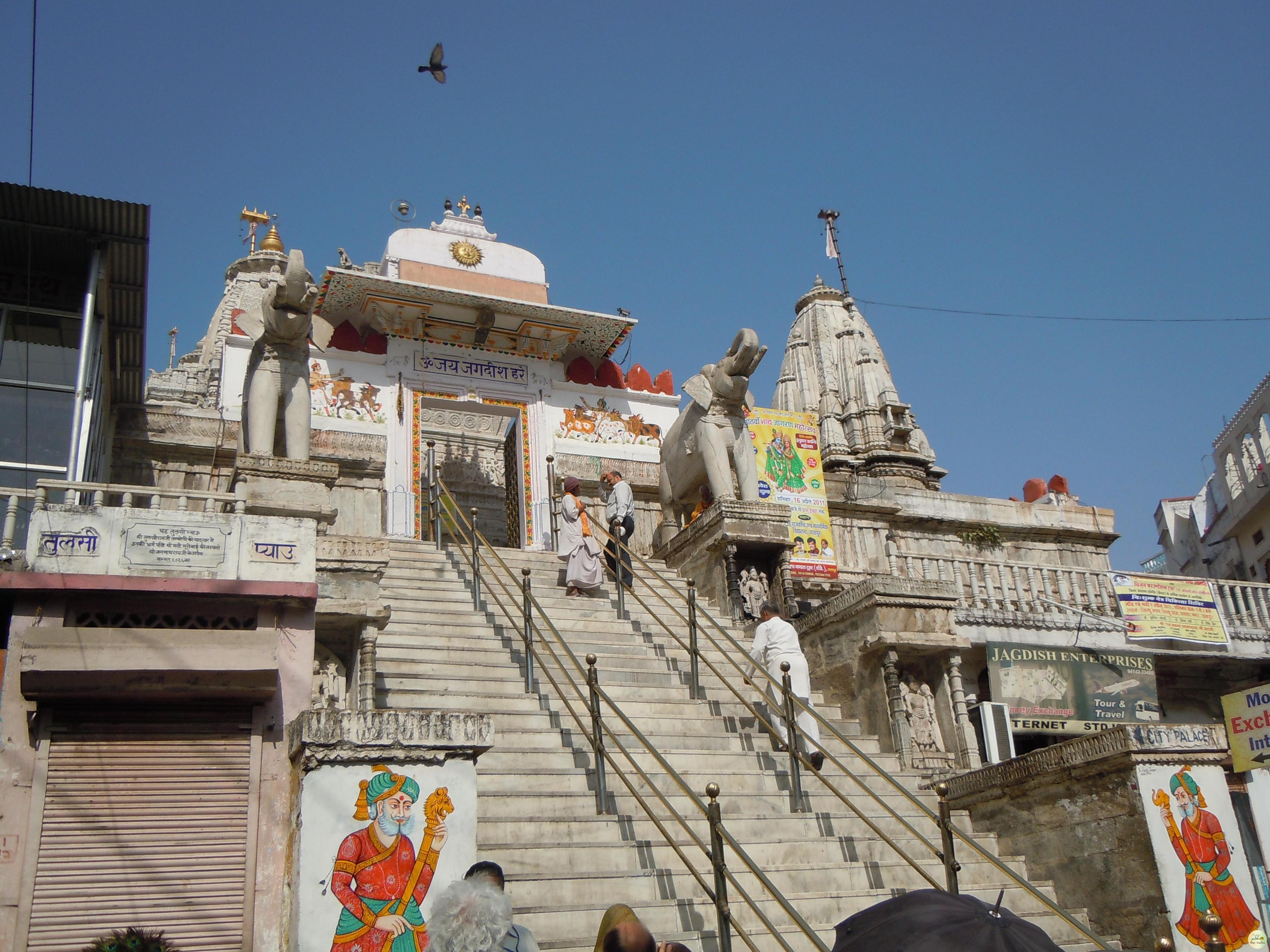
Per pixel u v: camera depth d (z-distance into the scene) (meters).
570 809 8.54
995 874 9.34
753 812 9.27
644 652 12.12
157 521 7.88
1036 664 14.00
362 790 6.56
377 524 16.11
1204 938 8.50
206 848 7.01
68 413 11.22
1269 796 9.38
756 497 14.90
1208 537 25.38
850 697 12.32
